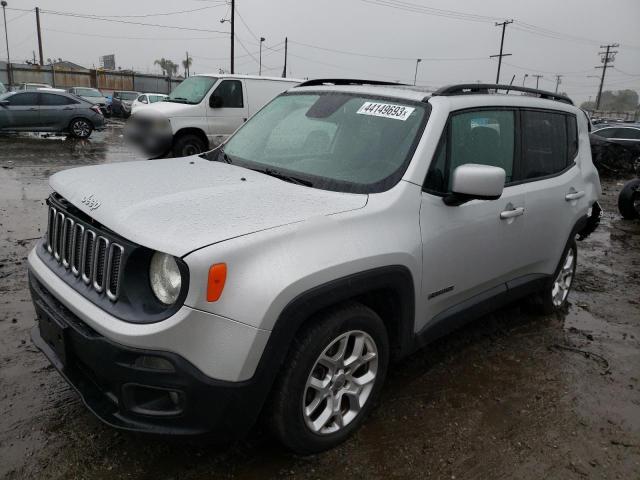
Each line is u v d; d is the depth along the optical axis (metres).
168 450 2.59
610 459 2.79
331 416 2.61
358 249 2.46
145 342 2.05
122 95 31.00
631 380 3.65
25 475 2.38
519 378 3.56
